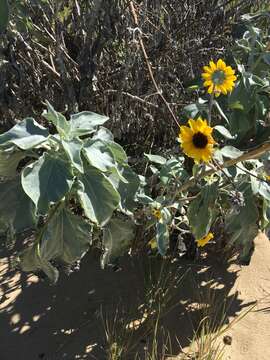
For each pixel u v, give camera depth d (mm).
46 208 530
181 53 791
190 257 819
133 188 617
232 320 737
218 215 761
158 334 710
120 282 780
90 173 573
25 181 532
